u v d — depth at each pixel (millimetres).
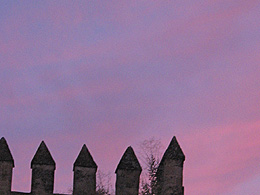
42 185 57406
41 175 57531
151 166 67375
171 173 59281
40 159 57656
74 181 57938
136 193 58562
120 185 58625
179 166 59375
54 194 57531
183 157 59438
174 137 60125
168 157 59406
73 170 58062
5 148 57344
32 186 57312
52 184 57531
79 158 58250
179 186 59219
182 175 59312
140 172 58844
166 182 59219
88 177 58062
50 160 57750
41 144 58219
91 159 58344
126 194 58531
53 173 57656
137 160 59062
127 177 58719
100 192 67938
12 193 56875
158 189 59812
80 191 57844
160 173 59969
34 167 57531
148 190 64750
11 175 56969
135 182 58688
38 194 57250
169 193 59094
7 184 56812
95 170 58188
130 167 58812
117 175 58688
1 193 56656
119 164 58844
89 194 57844
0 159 56938
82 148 58625
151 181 64938
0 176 56875
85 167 58094
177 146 59750
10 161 57031
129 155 59156
